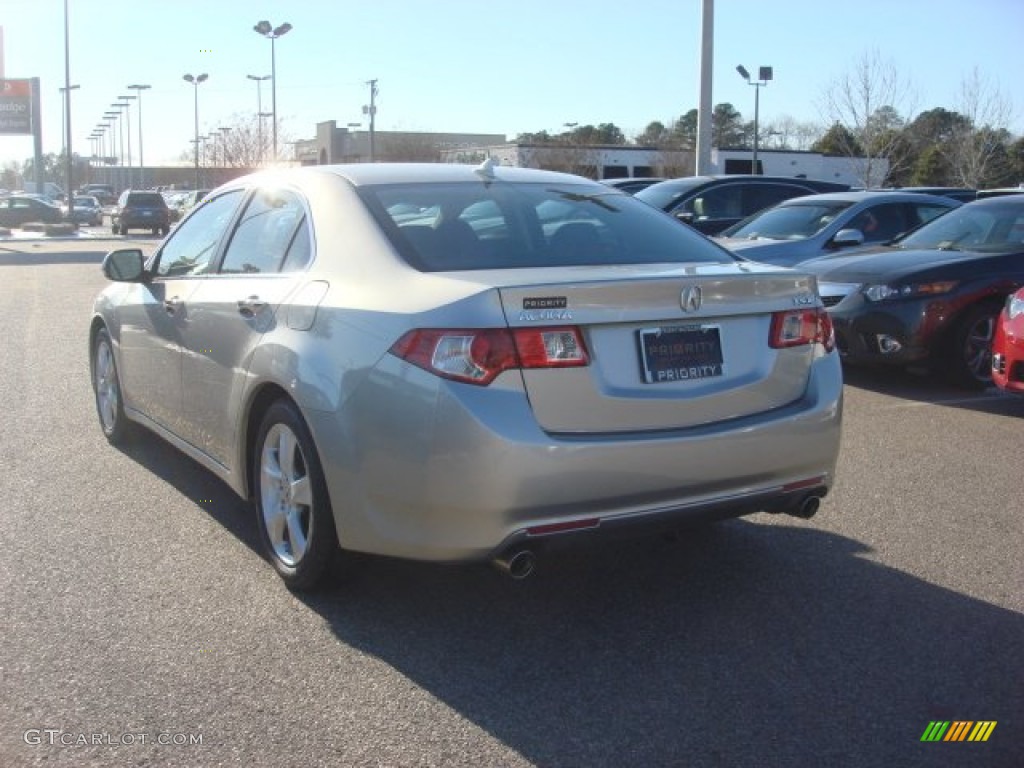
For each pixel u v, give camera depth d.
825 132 58.28
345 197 4.27
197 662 3.55
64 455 6.12
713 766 2.97
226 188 5.35
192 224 5.55
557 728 3.16
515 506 3.33
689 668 3.55
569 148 49.72
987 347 8.08
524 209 4.39
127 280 5.52
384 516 3.54
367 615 3.95
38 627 3.79
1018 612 4.01
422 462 3.38
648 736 3.12
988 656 3.64
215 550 4.59
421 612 3.99
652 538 4.79
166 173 112.00
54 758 2.96
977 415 7.33
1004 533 4.88
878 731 3.15
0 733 3.09
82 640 3.70
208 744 3.04
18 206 47.66
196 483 5.57
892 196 10.73
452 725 3.17
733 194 13.43
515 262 3.94
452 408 3.32
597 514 3.47
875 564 4.50
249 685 3.40
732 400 3.75
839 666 3.57
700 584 4.29
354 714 3.23
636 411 3.54
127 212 40.38
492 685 3.43
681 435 3.59
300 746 3.04
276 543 4.21
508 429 3.31
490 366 3.34
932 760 3.00
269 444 4.20
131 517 5.02
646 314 3.57
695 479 3.62
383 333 3.54
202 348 4.70
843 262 8.71
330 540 3.86
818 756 3.02
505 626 3.88
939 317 7.93
